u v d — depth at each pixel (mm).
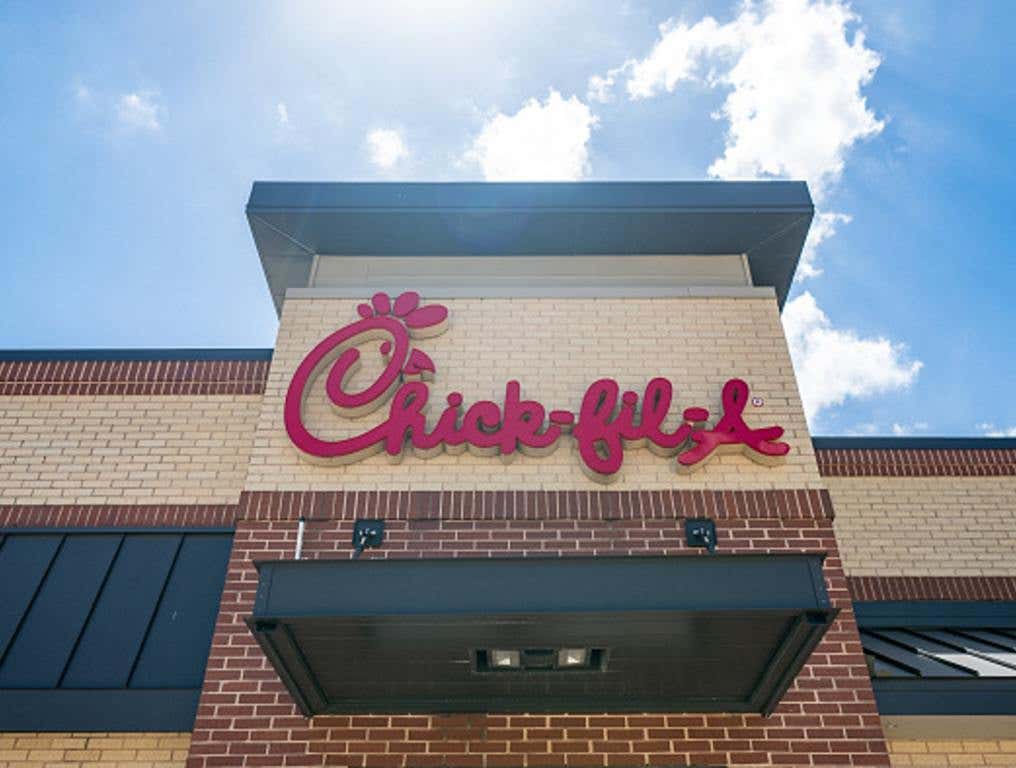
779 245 11336
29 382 10984
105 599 9070
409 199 10852
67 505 10008
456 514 8734
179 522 9891
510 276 11234
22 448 10469
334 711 7668
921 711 7844
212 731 7613
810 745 7609
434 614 6312
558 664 7262
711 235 11156
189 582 9234
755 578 6473
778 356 10133
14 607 8953
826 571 8539
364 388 9766
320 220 10883
